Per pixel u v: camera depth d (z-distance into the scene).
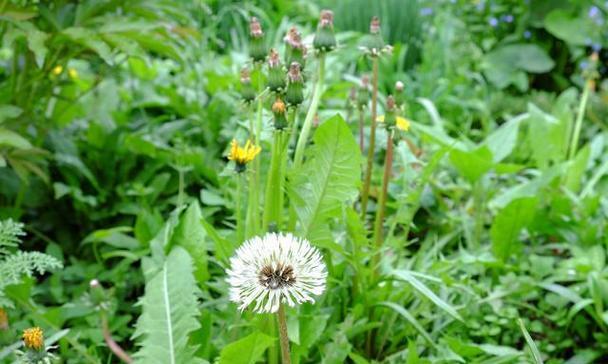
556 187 0.52
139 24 0.44
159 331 0.30
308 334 0.32
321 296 0.35
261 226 0.34
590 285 0.40
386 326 0.37
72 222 0.50
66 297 0.43
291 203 0.34
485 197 0.51
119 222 0.50
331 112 0.42
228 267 0.34
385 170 0.36
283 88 0.31
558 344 0.40
